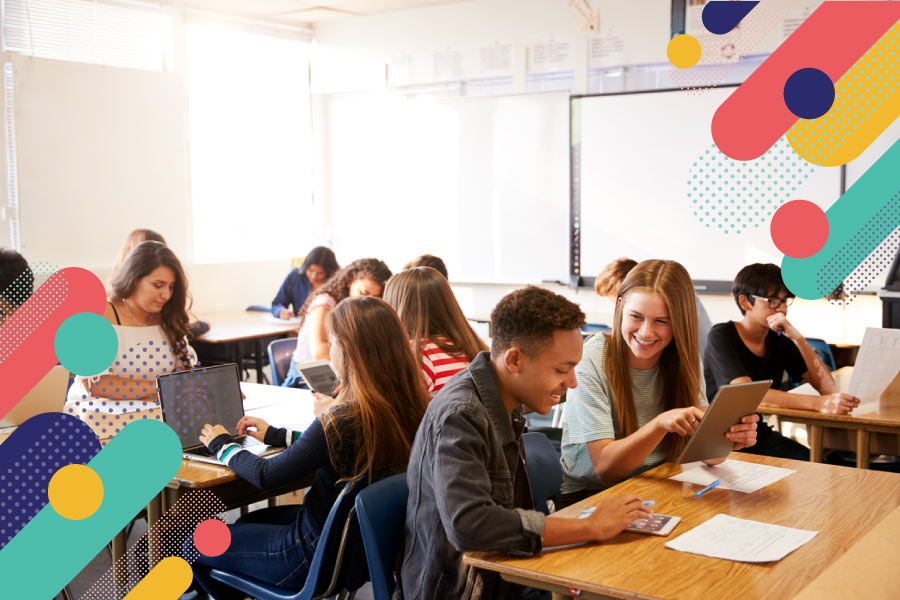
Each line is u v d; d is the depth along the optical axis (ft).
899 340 9.46
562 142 20.16
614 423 7.45
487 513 5.16
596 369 7.39
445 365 9.16
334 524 6.64
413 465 5.94
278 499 10.96
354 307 7.06
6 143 16.85
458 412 5.51
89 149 18.15
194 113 20.57
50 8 17.58
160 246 9.90
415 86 21.97
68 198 17.80
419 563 5.79
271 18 22.12
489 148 21.09
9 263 9.61
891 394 10.72
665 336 7.17
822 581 4.54
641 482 6.68
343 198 23.41
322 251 18.06
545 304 5.57
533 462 7.12
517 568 4.98
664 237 19.17
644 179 19.27
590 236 20.06
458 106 21.35
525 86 20.52
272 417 9.70
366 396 6.89
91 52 18.37
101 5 18.47
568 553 5.20
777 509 6.01
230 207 21.52
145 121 19.21
